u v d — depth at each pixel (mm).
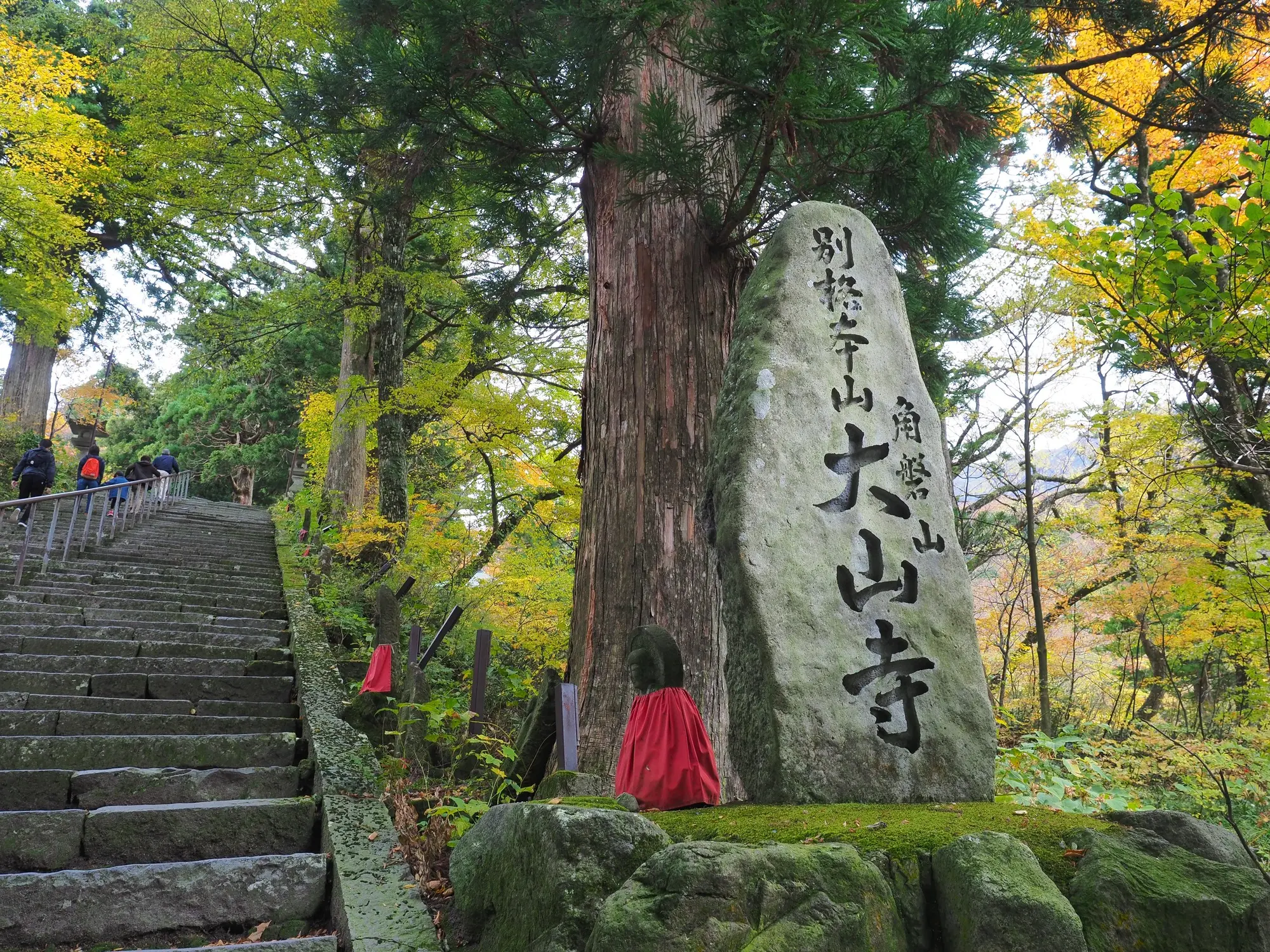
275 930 3549
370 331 15680
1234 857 2846
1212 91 7285
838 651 3539
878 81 6176
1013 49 4852
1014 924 2355
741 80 4836
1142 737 7055
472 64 5730
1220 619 8836
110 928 3404
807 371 3916
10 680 5848
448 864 3773
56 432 30203
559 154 6566
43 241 16953
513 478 12305
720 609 5406
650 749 3457
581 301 14242
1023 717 10609
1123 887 2512
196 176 13312
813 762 3311
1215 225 4887
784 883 2336
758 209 6945
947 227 6117
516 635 9969
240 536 14195
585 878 2518
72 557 10188
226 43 12484
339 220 14492
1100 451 9453
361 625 9633
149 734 5406
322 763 4758
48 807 4355
